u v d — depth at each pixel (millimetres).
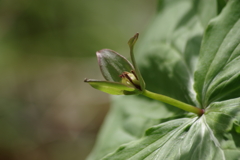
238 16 402
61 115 1062
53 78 1131
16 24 1119
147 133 406
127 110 480
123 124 477
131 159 404
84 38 1148
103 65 392
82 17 1152
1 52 1102
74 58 1144
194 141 392
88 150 974
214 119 391
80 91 1090
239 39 398
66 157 976
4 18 1107
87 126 1025
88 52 1145
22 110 1067
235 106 386
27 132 1031
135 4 1192
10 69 1111
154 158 399
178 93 440
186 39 455
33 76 1129
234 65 396
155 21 495
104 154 473
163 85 456
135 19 1175
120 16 1184
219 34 404
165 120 442
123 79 389
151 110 463
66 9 1137
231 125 382
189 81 437
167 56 459
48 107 1080
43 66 1142
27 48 1128
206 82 403
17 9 1106
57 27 1139
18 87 1108
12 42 1114
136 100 477
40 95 1111
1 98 1072
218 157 380
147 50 477
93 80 378
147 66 470
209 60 404
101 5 1171
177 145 397
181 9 473
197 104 425
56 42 1142
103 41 1149
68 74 1128
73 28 1146
